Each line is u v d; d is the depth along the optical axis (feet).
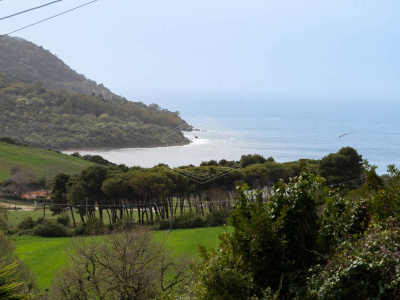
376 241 22.03
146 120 550.77
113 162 368.48
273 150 329.11
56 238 156.87
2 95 640.58
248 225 25.67
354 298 21.09
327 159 194.08
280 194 27.02
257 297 23.73
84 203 196.54
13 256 97.30
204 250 26.32
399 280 19.65
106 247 74.13
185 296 29.14
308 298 22.58
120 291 68.44
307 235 26.40
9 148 365.40
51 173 305.73
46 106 639.35
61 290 71.26
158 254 74.95
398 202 28.09
